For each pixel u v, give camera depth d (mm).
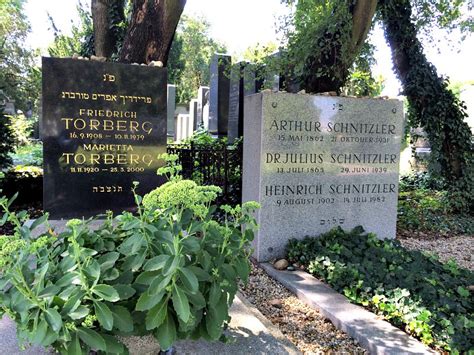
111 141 4496
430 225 6938
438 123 7836
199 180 7598
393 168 5477
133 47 6844
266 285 4148
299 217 4977
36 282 1745
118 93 4469
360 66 7125
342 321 3150
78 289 1702
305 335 3117
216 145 8844
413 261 4055
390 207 5504
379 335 2912
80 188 4426
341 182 5180
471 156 7742
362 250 4469
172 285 1789
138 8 6766
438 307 2977
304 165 4953
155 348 2195
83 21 11523
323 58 6410
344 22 5988
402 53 7910
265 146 4738
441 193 9164
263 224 4801
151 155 4648
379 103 5301
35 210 7277
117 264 2055
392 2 7398
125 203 4586
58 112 4289
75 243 1725
